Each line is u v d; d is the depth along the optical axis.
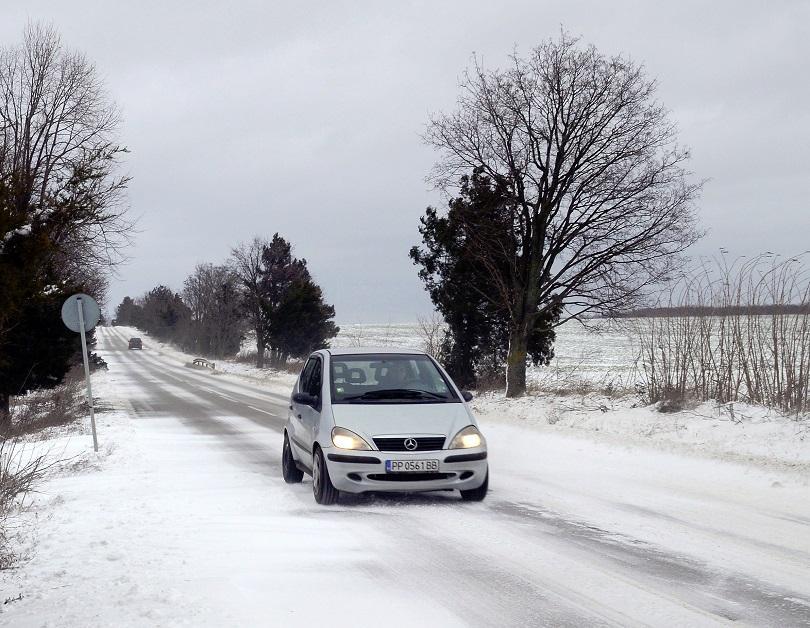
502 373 29.52
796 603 5.19
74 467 13.01
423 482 8.69
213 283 99.94
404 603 5.20
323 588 5.55
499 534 7.34
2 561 6.44
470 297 28.64
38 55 30.98
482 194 24.92
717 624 4.78
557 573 5.96
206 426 21.69
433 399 9.61
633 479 10.61
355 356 10.28
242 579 5.77
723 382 15.71
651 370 17.38
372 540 7.11
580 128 23.41
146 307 188.75
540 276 24.69
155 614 4.93
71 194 21.83
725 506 8.63
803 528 7.51
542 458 13.00
